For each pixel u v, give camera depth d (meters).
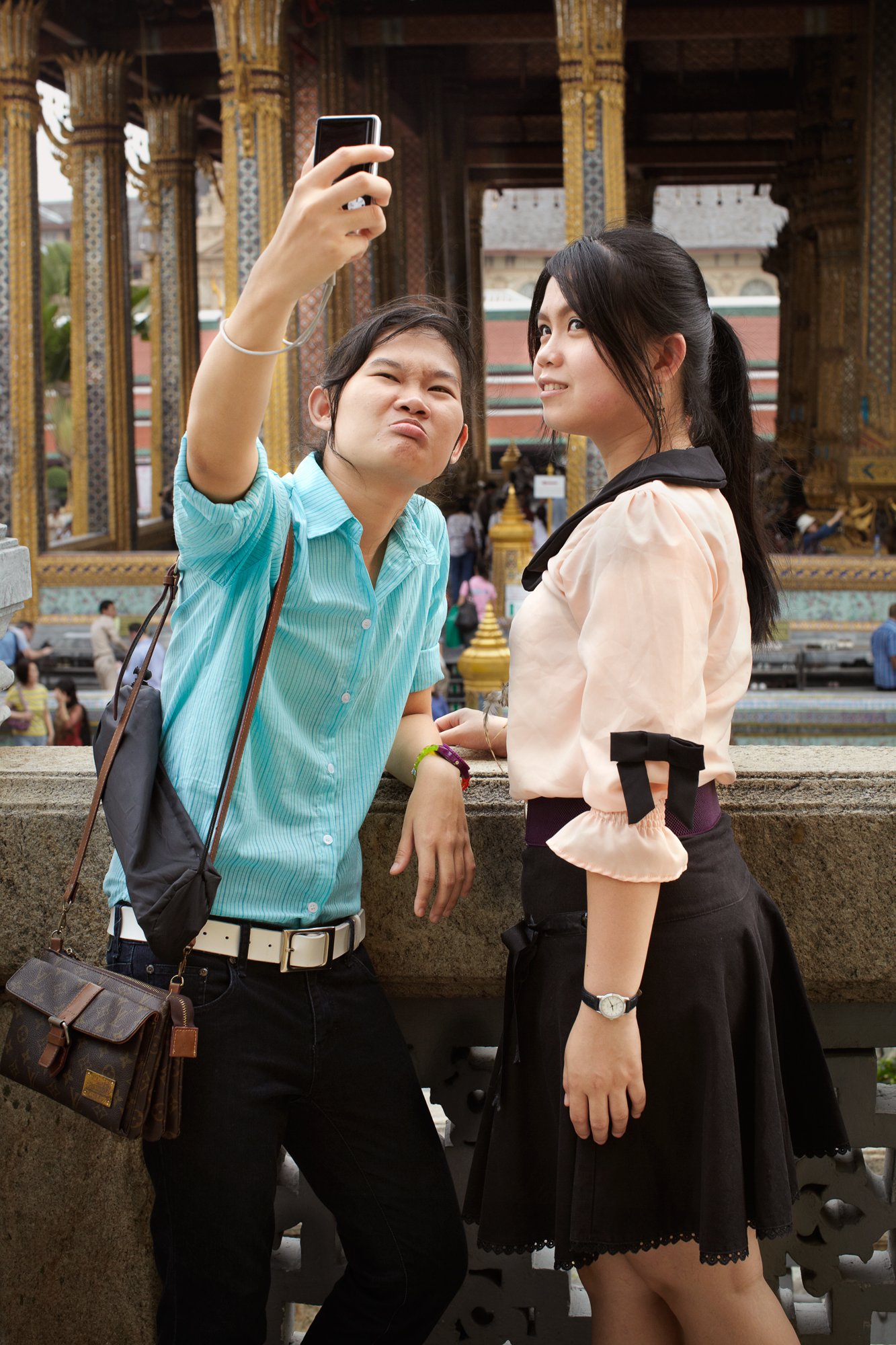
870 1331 2.06
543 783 1.55
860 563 15.75
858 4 20.27
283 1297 2.09
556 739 1.56
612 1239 1.51
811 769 2.07
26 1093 2.10
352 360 1.64
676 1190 1.52
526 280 45.50
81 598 16.91
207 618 1.61
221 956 1.59
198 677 1.62
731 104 27.66
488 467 34.97
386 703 1.75
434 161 25.42
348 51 21.91
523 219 45.22
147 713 1.63
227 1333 1.61
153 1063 1.48
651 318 1.51
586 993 1.42
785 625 14.70
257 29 14.80
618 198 15.16
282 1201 2.07
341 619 1.63
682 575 1.39
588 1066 1.44
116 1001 1.51
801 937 2.01
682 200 45.59
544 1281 2.07
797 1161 1.99
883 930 2.00
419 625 1.79
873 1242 2.02
